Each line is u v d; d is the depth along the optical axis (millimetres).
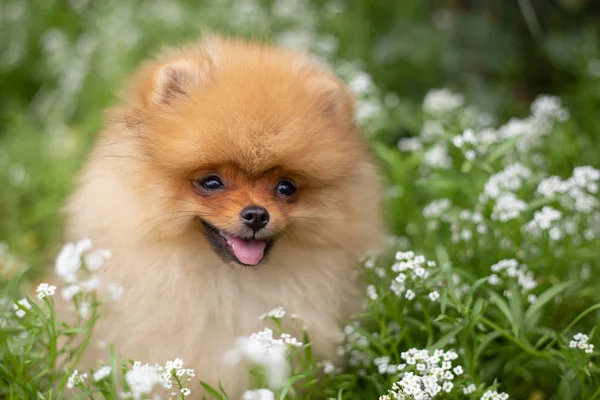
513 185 943
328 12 1369
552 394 878
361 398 844
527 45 1354
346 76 1161
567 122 1147
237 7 1390
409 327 874
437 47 1226
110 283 831
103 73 1314
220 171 803
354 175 841
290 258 844
